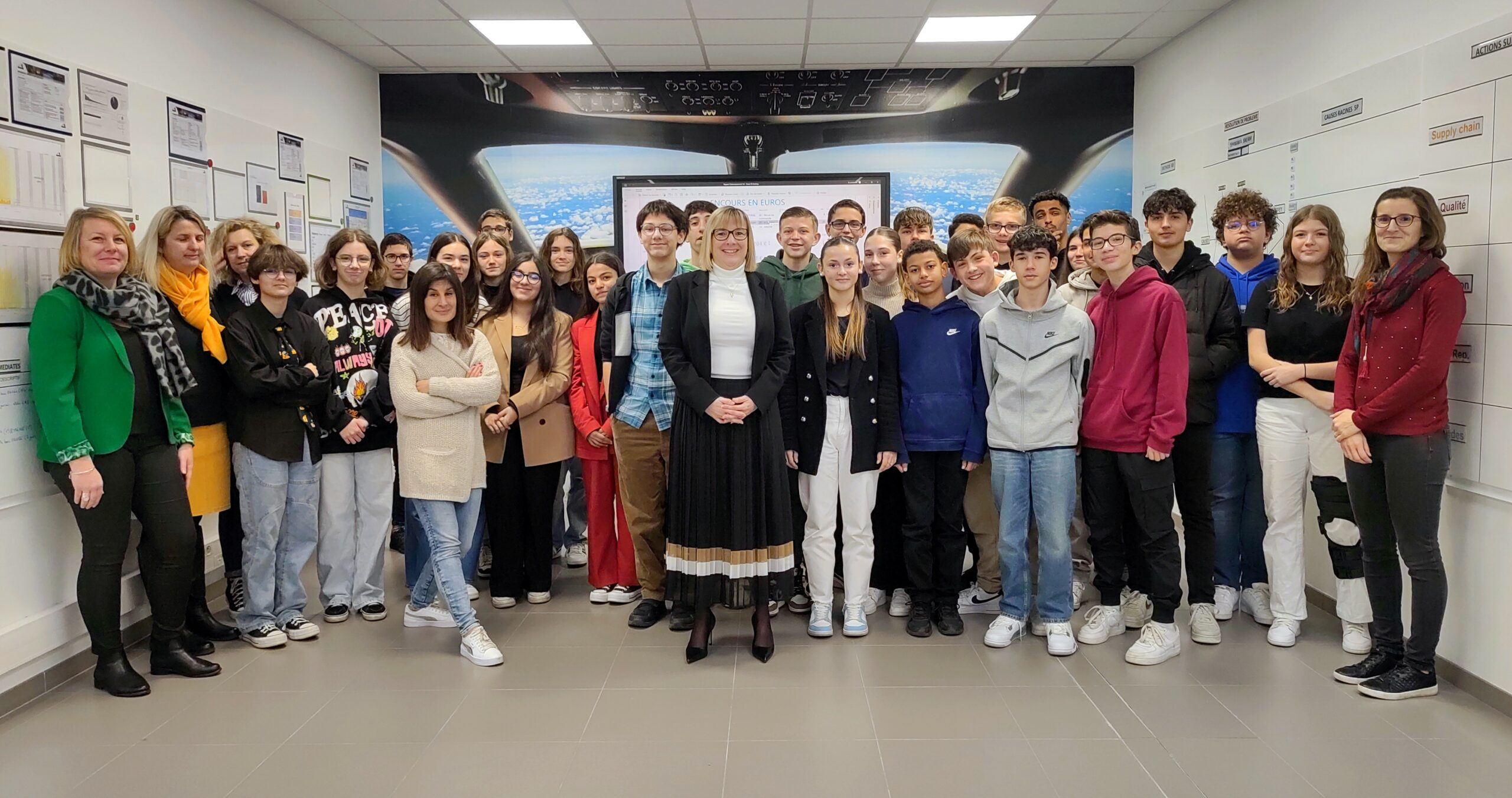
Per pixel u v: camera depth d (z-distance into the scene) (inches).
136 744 101.6
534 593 152.9
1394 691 110.8
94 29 133.0
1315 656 125.7
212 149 164.6
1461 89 114.6
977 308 138.9
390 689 116.3
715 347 122.4
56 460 109.4
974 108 242.5
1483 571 110.9
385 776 94.0
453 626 141.5
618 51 220.8
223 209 168.6
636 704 111.0
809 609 146.4
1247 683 116.3
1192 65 204.8
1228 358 130.1
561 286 161.8
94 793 91.0
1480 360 111.0
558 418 148.5
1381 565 114.1
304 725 106.0
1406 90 129.7
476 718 107.5
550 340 146.3
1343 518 125.6
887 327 133.6
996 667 122.3
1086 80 240.8
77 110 128.8
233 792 91.0
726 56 227.6
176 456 120.0
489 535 152.5
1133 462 123.1
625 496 141.9
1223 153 189.9
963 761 96.0
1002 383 127.5
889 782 91.7
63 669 119.1
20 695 111.8
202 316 124.7
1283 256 128.4
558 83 242.8
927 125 243.3
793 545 134.9
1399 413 107.3
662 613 145.0
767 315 123.1
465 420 128.5
